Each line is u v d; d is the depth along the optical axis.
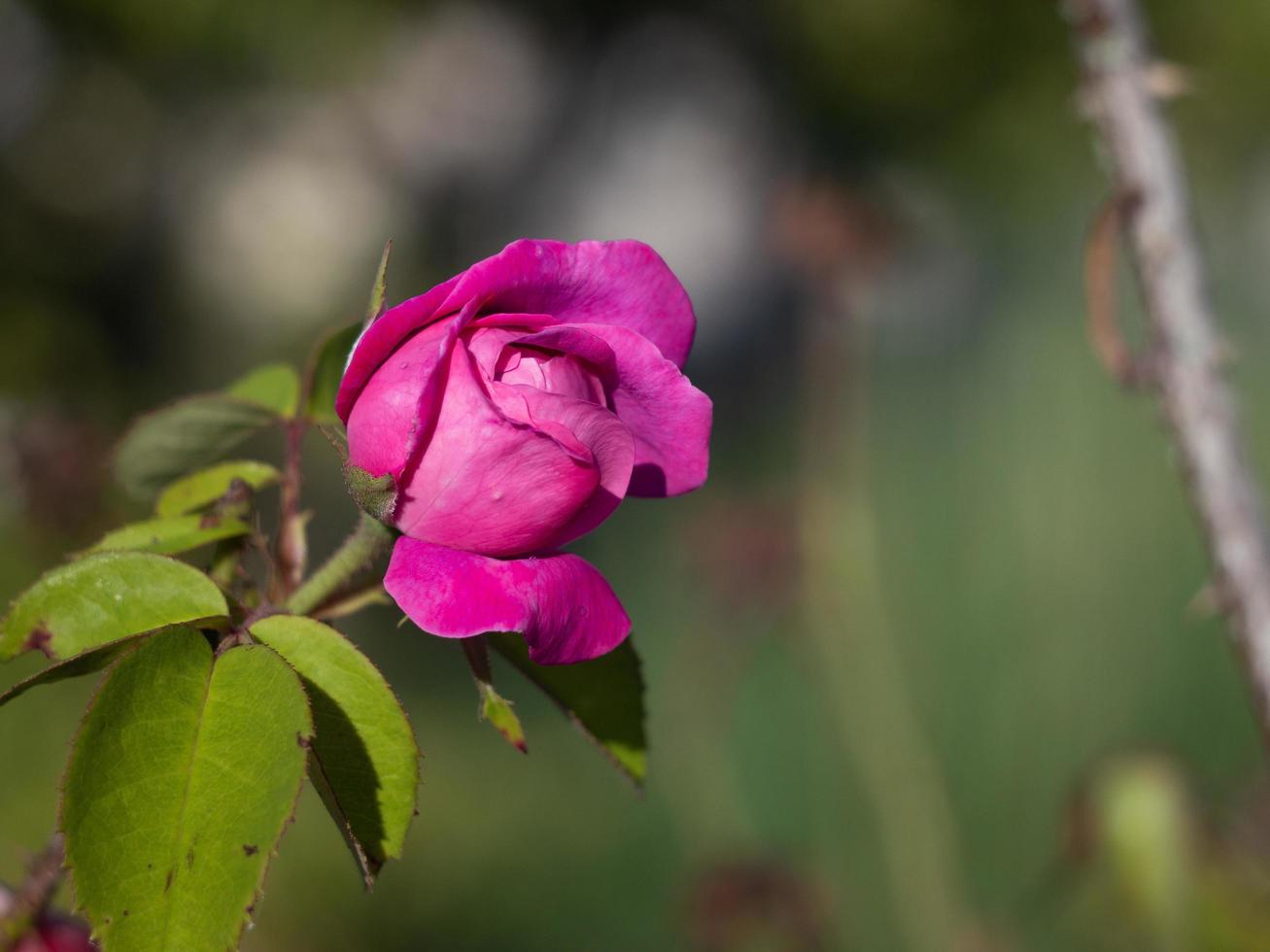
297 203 3.00
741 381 3.05
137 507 0.78
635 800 1.54
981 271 2.29
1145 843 0.52
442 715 1.72
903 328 2.10
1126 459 1.67
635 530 1.78
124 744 0.37
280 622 0.38
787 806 1.34
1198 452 0.45
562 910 1.47
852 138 3.08
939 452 1.84
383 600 0.41
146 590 0.39
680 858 1.45
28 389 1.97
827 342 1.06
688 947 1.01
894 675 1.03
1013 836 1.38
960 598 1.57
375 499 0.39
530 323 0.40
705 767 1.10
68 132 2.51
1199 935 0.52
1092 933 0.79
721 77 3.38
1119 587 1.56
